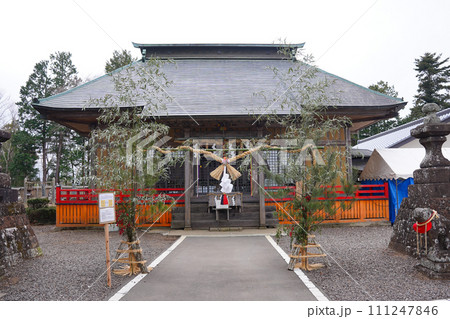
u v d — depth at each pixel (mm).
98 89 13766
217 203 11164
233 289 5012
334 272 5957
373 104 12398
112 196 5410
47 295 4797
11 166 34406
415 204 7027
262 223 11508
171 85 14445
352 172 13039
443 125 6637
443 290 4875
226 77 15812
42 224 14391
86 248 8609
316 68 6875
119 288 5105
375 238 9555
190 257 7371
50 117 11781
